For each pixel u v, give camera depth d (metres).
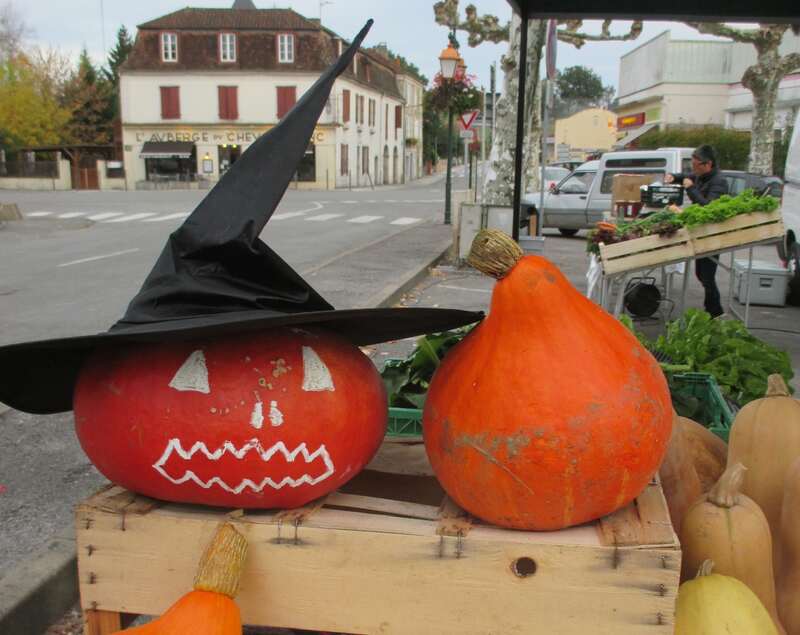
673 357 4.34
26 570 3.12
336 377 2.04
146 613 2.11
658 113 45.62
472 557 1.93
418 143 81.44
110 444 2.01
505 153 14.40
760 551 2.16
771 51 24.64
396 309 1.98
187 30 51.28
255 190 2.00
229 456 1.93
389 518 2.06
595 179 18.44
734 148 34.53
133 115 52.03
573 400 1.84
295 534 2.00
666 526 1.96
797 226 10.97
